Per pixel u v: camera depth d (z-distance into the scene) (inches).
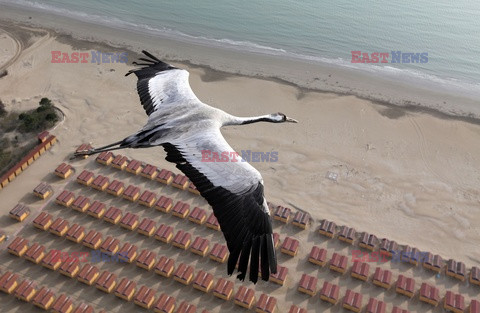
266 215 579.2
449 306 1708.9
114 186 2135.8
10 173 2172.7
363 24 3688.5
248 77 3085.6
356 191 2274.9
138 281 1782.7
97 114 2645.2
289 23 3688.5
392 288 1800.0
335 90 3009.4
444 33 3604.8
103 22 3585.1
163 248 1907.0
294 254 1900.8
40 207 2065.7
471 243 2041.1
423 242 2032.5
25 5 3740.2
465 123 2783.0
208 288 1742.1
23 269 1808.6
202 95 2886.3
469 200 2257.6
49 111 2610.7
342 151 2518.5
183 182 2167.8
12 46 3216.0
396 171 2410.2
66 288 1750.7
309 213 2119.8
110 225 1991.9
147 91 829.2
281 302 1733.5
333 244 1974.7
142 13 3730.3
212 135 665.6
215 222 1979.6
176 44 3388.3
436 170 2436.0
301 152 2485.2
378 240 2001.7
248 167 610.9
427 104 2930.6
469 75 3198.8
